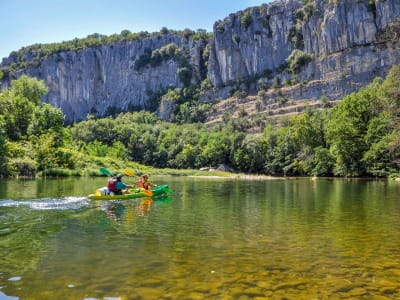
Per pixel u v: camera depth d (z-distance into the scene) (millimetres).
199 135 129625
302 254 9016
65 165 60438
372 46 135500
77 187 30672
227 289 6652
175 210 17062
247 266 8008
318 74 147625
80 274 7418
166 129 152125
